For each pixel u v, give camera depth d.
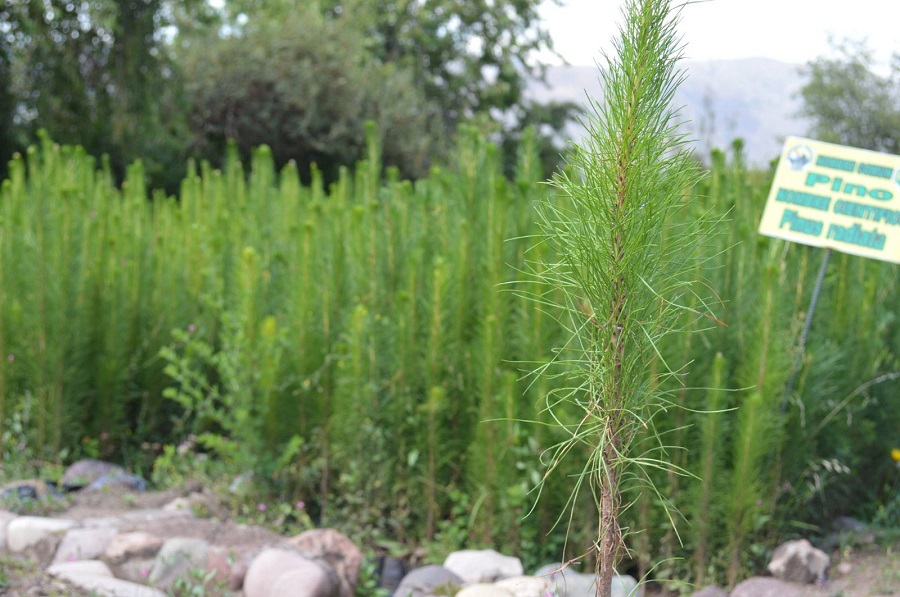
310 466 4.50
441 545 3.98
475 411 4.09
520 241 4.18
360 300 4.62
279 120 18.44
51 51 13.45
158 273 5.46
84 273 5.08
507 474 3.84
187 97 16.64
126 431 5.34
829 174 4.14
